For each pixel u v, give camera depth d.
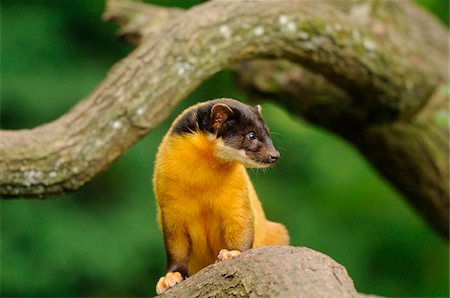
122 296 20.88
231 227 9.13
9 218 20.86
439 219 14.75
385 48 13.14
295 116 14.88
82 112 10.50
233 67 14.59
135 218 21.23
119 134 10.55
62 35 22.72
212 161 9.04
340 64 12.62
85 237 20.88
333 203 22.45
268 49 11.84
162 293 8.18
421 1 22.06
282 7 11.94
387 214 22.34
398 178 14.77
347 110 14.16
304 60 12.36
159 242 21.06
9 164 10.04
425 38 14.57
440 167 14.11
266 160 9.12
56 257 20.61
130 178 21.59
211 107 9.16
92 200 21.45
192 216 9.16
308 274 7.30
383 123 14.16
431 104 14.08
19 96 21.06
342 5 13.98
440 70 14.08
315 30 12.17
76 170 10.33
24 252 20.73
